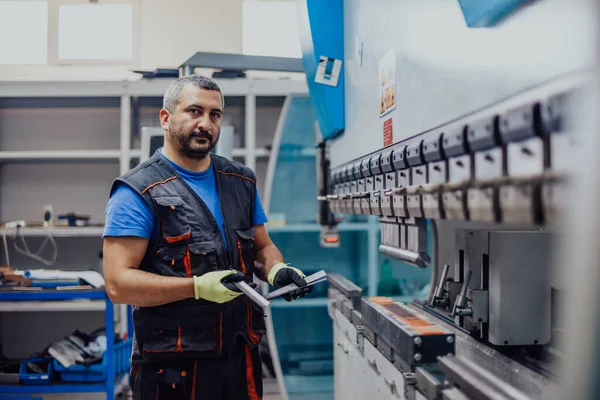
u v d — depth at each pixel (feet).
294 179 11.81
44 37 12.09
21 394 9.19
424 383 3.55
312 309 11.94
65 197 11.99
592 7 2.04
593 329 2.07
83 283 9.33
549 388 3.75
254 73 12.20
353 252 12.16
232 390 5.61
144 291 5.19
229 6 12.09
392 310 4.72
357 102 6.07
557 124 2.27
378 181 5.25
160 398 5.41
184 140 5.54
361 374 5.73
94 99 10.82
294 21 12.50
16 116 11.88
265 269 6.25
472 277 4.86
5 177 11.91
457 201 3.21
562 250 2.26
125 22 11.98
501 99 2.81
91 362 9.26
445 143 3.39
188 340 5.36
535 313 4.40
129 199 5.38
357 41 6.00
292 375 10.91
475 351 4.86
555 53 2.32
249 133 10.34
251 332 5.80
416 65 4.10
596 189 2.00
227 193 5.93
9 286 9.27
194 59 9.29
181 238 5.37
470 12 3.04
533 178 2.40
